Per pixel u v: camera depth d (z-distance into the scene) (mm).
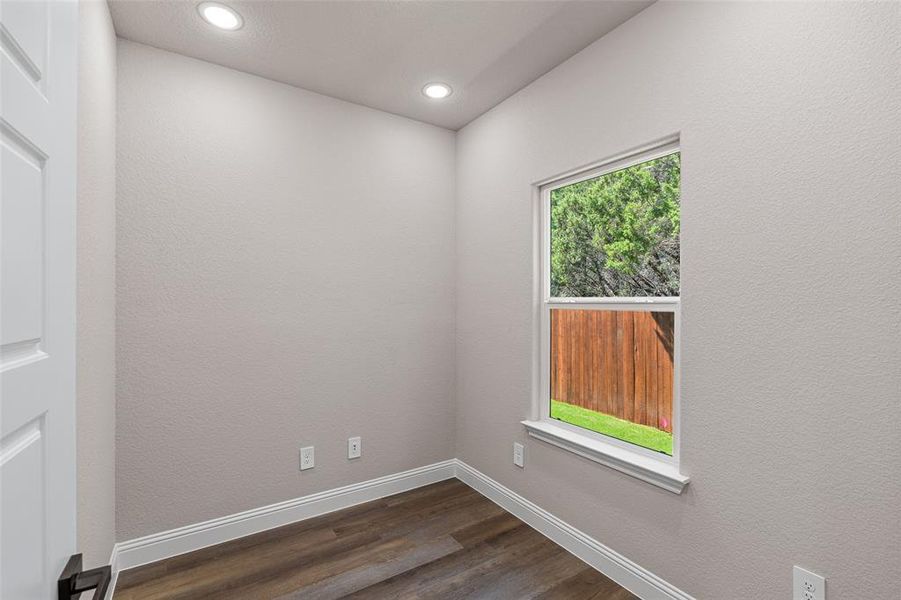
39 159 683
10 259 590
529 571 2023
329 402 2596
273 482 2404
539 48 2117
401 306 2875
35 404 659
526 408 2498
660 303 1859
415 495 2824
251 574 1984
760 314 1460
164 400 2109
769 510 1434
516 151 2562
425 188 2980
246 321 2322
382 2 1793
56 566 726
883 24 1199
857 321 1248
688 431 1667
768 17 1438
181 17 1872
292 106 2475
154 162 2084
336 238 2619
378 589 1891
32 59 656
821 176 1317
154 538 2078
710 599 1591
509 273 2627
